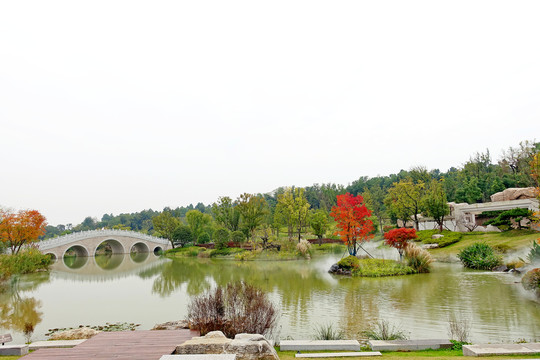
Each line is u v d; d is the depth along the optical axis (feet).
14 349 29.22
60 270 128.67
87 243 195.72
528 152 174.70
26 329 41.34
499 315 43.91
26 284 92.38
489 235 126.00
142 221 455.63
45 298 70.85
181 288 77.71
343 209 101.86
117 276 107.14
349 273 86.33
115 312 56.24
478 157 256.73
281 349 29.86
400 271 82.89
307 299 57.72
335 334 37.19
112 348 25.72
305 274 91.25
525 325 39.40
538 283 54.34
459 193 202.69
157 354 24.07
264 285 73.77
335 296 59.77
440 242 127.03
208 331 31.78
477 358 24.95
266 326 33.58
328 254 149.38
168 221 238.27
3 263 87.25
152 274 107.76
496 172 226.38
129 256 209.67
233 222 208.03
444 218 163.43
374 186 329.52
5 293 78.28
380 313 46.96
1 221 127.95
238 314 33.76
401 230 93.30
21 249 134.31
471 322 41.06
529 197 140.87
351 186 386.73
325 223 190.19
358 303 53.72
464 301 52.11
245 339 25.68
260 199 190.08
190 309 40.01
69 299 69.21
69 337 36.04
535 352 25.79
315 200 349.61
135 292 75.61
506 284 64.59
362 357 26.61
